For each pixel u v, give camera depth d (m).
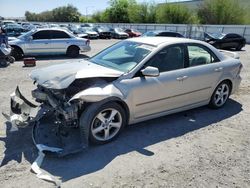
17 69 9.71
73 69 4.17
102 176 3.23
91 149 3.84
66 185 3.04
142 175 3.29
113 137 4.06
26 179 3.12
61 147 3.70
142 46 4.66
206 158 3.73
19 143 3.91
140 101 4.20
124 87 4.00
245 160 3.73
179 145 4.07
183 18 46.59
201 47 5.13
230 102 6.21
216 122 4.99
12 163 3.42
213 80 5.25
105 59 4.74
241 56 16.19
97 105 3.73
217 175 3.36
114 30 34.88
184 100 4.86
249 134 4.55
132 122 4.29
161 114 4.61
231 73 5.59
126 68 4.27
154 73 4.03
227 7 42.19
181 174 3.34
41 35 12.87
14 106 4.34
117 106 3.93
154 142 4.12
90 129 3.75
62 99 3.83
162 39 4.89
